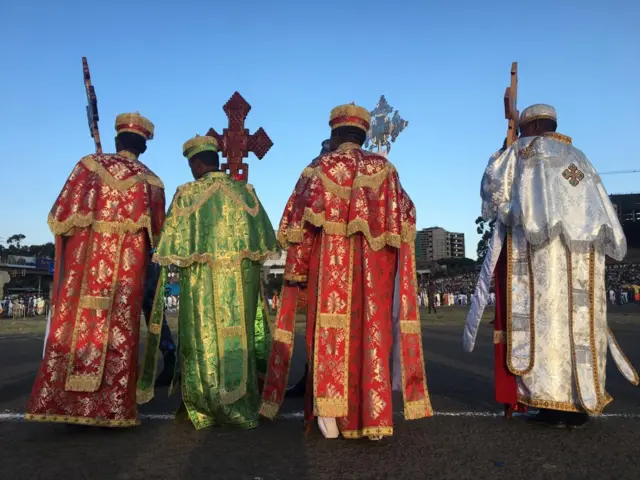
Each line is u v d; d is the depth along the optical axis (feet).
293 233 12.35
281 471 9.76
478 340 39.96
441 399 16.65
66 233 13.14
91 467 9.98
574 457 10.59
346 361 11.85
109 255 13.17
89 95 15.89
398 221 12.34
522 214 13.41
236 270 13.69
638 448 11.18
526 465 10.10
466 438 11.96
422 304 161.68
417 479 9.34
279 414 14.74
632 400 16.39
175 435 12.37
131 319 13.21
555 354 13.00
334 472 9.70
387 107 20.33
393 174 12.62
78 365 12.57
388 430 11.35
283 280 12.90
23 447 11.32
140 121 14.60
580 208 13.41
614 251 13.34
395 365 13.15
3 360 28.78
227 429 12.91
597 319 13.11
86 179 13.43
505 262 14.25
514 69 15.35
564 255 13.33
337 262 12.14
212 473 9.66
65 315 12.83
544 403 12.86
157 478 9.40
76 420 12.41
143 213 13.55
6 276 63.57
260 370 15.39
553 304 13.20
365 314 11.93
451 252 501.56
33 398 12.38
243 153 23.97
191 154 14.66
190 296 13.51
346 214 12.31
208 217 13.78
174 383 14.40
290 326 12.82
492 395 17.33
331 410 11.51
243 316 13.60
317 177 12.36
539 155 13.76
